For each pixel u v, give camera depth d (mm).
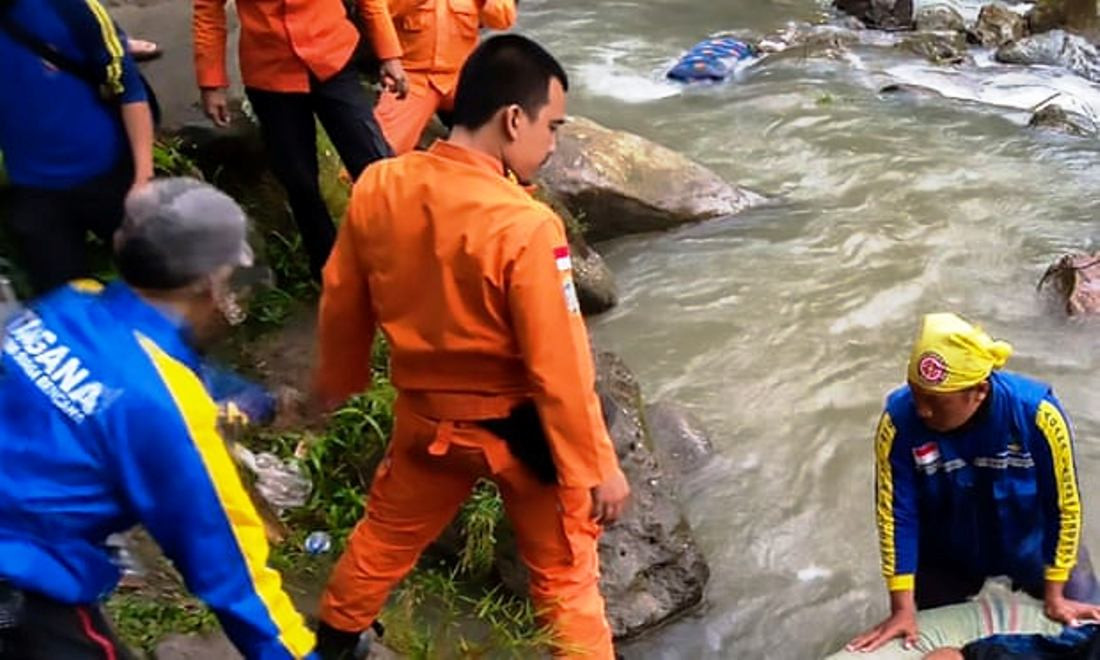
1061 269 6414
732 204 7301
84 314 2350
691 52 9820
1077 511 3553
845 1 11625
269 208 5543
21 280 4074
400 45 5254
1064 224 7242
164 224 2363
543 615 3359
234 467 2420
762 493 4941
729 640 4250
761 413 5457
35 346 2322
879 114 8867
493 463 3145
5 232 4172
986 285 6559
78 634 2354
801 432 5328
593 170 6902
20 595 2273
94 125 3818
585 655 3365
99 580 2381
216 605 2381
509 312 2963
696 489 4938
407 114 5262
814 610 4379
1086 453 5195
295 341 5070
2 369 2344
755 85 9477
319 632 3490
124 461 2270
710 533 4715
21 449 2285
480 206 2936
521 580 4195
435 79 5332
